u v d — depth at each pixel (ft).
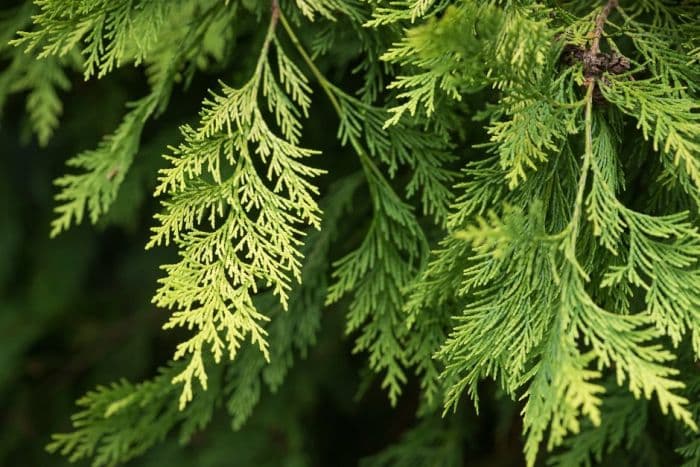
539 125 5.68
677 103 5.63
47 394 14.62
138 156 10.65
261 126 6.19
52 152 15.56
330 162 10.29
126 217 11.21
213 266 5.60
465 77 5.25
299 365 13.04
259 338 5.39
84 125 12.16
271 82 6.46
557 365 5.01
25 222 15.99
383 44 6.97
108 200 7.57
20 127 14.65
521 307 5.53
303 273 8.05
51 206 15.99
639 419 7.90
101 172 7.61
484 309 5.64
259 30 8.12
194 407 8.39
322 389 14.06
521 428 11.09
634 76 6.57
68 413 14.38
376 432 14.65
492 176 6.01
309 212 5.84
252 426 12.81
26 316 15.10
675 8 6.75
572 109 5.88
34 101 9.37
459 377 7.02
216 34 8.07
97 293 16.31
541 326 5.35
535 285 5.52
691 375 7.00
